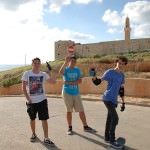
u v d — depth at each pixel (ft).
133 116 18.48
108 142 12.39
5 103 26.50
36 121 17.06
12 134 14.17
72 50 13.80
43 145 12.18
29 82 12.05
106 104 11.79
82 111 14.21
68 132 13.93
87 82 32.42
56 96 32.53
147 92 26.66
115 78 11.72
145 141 12.68
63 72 13.74
